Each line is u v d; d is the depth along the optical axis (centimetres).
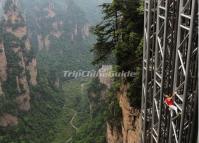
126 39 3003
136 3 2988
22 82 11100
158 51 1794
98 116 8106
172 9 1645
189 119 1540
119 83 3394
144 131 2072
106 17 3234
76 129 10588
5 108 9419
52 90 14288
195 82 1483
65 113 12556
